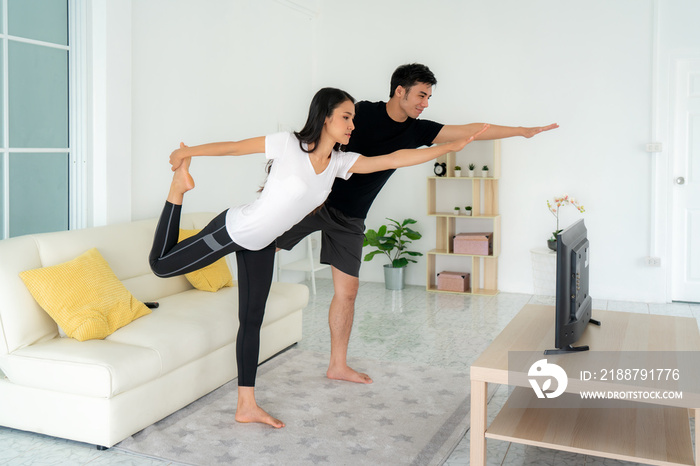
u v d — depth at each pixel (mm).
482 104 5922
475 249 5766
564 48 5602
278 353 3979
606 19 5445
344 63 6410
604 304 5402
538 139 5750
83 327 2824
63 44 3785
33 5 3605
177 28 4504
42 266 3016
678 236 5461
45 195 3746
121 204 4000
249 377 2926
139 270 3537
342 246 3402
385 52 6250
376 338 4355
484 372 2225
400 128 3182
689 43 5227
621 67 5430
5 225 3527
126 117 3998
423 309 5238
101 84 3842
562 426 2309
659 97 5320
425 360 3879
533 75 5719
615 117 5480
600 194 5582
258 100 5512
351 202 3285
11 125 3523
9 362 2732
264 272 2922
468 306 5344
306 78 6348
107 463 2547
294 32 6082
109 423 2588
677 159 5402
